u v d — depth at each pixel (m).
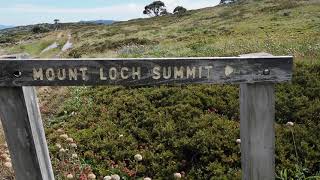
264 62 4.45
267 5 93.00
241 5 107.81
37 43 98.25
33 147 4.83
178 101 11.09
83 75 4.55
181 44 30.94
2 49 92.38
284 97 10.28
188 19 98.31
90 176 6.64
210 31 53.25
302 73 11.61
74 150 8.58
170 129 9.37
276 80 4.50
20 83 4.59
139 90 12.70
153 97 11.85
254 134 4.68
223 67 4.48
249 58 4.44
